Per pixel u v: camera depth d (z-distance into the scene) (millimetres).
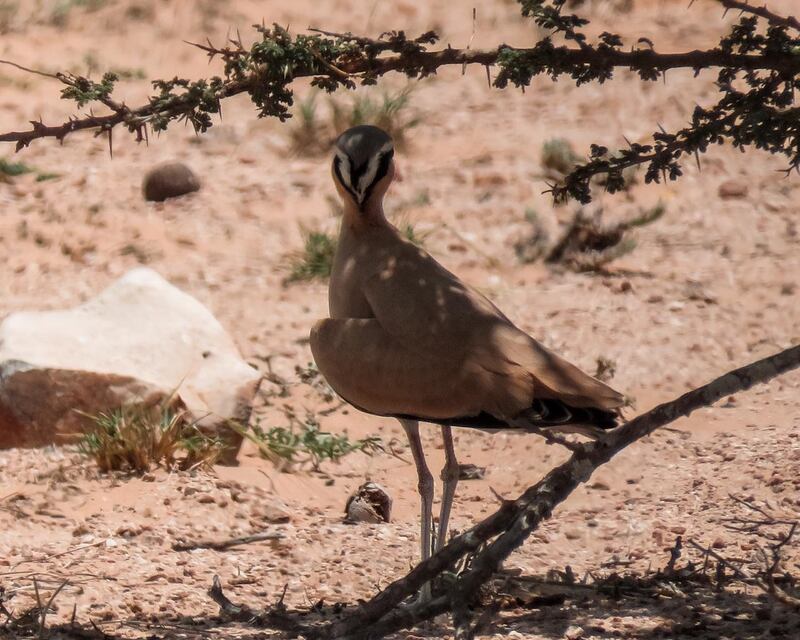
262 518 12195
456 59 9406
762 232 19984
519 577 10312
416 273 9508
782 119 8977
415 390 9055
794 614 9211
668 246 19625
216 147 23844
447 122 24922
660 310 17422
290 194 21625
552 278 18734
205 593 10305
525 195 21141
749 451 13367
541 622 9391
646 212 20500
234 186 21922
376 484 12719
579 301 17797
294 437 14031
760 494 12305
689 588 10086
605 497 12719
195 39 29547
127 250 19406
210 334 14383
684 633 9000
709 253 19328
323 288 18234
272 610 9820
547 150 22297
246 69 9250
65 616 9586
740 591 9977
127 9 30828
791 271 18500
